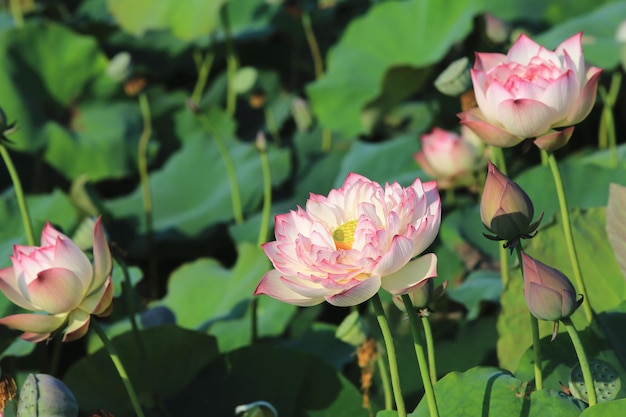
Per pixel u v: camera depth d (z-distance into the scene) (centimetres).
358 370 364
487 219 287
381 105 485
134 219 491
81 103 542
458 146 385
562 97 292
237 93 522
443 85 339
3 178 527
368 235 272
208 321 380
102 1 663
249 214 474
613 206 316
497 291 356
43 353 367
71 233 398
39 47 532
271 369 343
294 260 276
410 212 275
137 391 348
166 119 557
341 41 531
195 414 344
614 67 411
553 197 365
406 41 507
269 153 504
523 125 294
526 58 303
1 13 652
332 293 273
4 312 346
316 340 372
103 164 524
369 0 632
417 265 275
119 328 380
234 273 396
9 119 506
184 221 476
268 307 381
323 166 498
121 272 352
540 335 323
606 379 292
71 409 298
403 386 348
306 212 282
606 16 461
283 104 577
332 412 337
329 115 516
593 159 408
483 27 480
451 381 298
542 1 509
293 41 612
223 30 597
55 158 515
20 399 298
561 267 328
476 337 354
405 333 362
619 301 325
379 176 437
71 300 295
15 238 365
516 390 294
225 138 534
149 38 613
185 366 350
